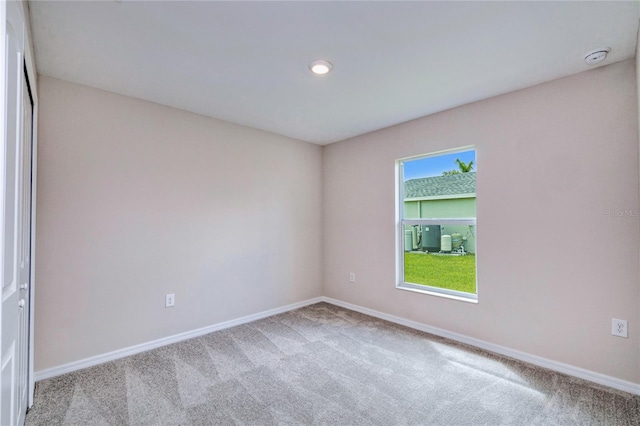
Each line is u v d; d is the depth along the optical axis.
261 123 3.47
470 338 2.88
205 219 3.20
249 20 1.73
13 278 1.22
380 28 1.80
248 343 2.93
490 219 2.77
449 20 1.73
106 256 2.59
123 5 1.60
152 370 2.41
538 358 2.49
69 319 2.40
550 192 2.44
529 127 2.55
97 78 2.40
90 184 2.52
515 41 1.93
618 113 2.16
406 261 3.56
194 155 3.13
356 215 3.97
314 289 4.28
